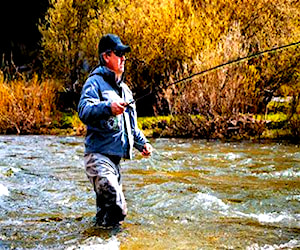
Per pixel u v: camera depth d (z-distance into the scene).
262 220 4.09
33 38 19.81
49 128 12.11
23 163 6.97
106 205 3.80
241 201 4.70
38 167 6.64
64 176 6.00
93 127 3.76
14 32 19.72
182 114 10.73
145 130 11.11
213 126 10.48
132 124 4.05
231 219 4.13
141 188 5.20
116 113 3.55
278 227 3.90
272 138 10.08
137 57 12.87
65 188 5.31
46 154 7.96
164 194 4.91
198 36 12.23
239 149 8.49
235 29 11.20
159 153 7.91
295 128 10.05
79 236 3.68
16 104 12.12
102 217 3.88
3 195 4.95
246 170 6.36
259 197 4.84
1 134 11.71
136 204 4.59
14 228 3.89
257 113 11.03
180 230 3.83
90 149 3.81
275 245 3.45
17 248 3.43
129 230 3.81
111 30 13.12
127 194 4.95
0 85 12.43
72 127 12.19
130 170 6.38
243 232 3.77
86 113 3.61
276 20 11.76
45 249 3.41
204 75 10.62
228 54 10.61
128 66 12.92
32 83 12.88
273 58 10.95
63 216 4.24
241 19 12.33
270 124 10.73
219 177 5.91
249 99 10.65
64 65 14.16
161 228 3.88
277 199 4.77
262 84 11.05
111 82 3.86
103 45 3.86
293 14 11.63
